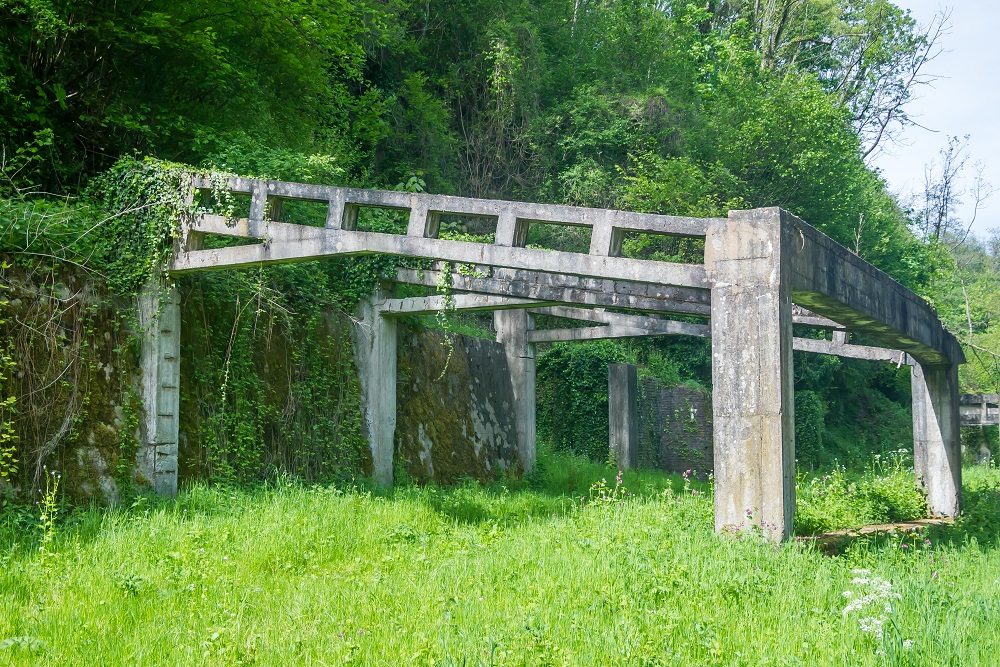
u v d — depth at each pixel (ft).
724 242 31.09
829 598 23.71
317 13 56.13
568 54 115.24
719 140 108.17
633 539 30.55
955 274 151.94
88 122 47.80
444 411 59.06
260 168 47.80
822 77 144.15
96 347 36.65
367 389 51.37
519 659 18.04
